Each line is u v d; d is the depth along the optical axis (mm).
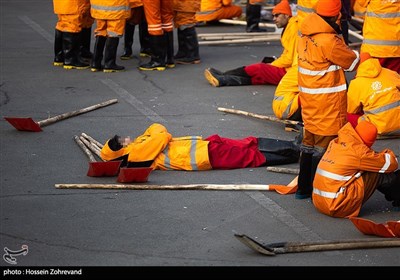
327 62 8688
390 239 7926
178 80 14867
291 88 11781
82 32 16016
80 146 10969
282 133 11648
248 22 19109
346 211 8484
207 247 7820
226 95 13805
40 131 11695
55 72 15422
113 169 9742
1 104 13172
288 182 9656
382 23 12953
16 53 17031
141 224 8383
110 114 12609
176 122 12156
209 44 18078
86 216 8602
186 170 9984
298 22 13648
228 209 8812
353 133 8453
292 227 8328
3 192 9305
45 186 9508
